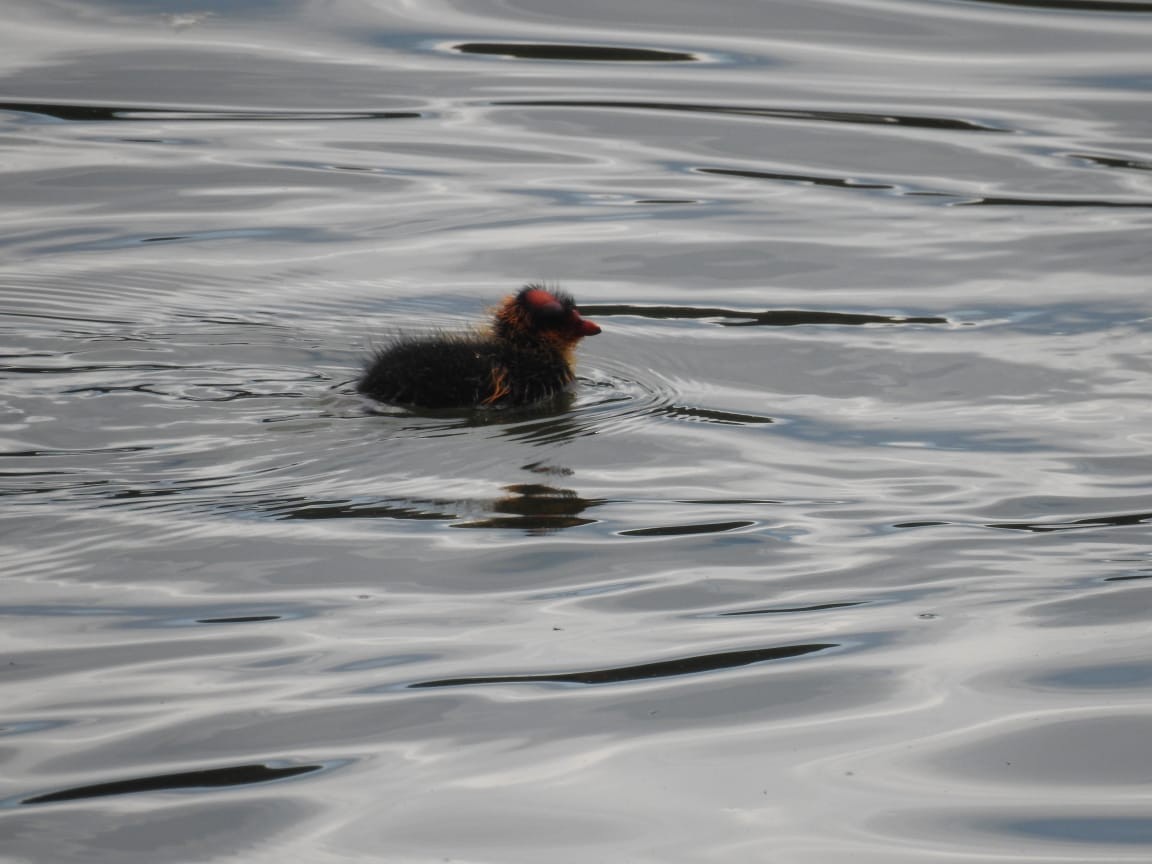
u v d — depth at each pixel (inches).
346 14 1086.4
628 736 354.0
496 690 372.5
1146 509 476.1
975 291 696.4
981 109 928.3
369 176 838.5
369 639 395.9
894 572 436.5
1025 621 408.2
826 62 1004.6
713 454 525.3
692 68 997.8
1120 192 814.5
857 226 779.4
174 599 412.8
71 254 725.3
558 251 744.3
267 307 666.2
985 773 339.9
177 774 335.6
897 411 566.6
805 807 327.9
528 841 315.3
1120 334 643.5
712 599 420.2
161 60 994.1
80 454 504.1
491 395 569.0
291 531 454.3
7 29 1043.3
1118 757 346.3
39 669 377.4
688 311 679.7
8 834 313.3
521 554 444.5
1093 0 1104.8
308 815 322.3
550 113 930.1
